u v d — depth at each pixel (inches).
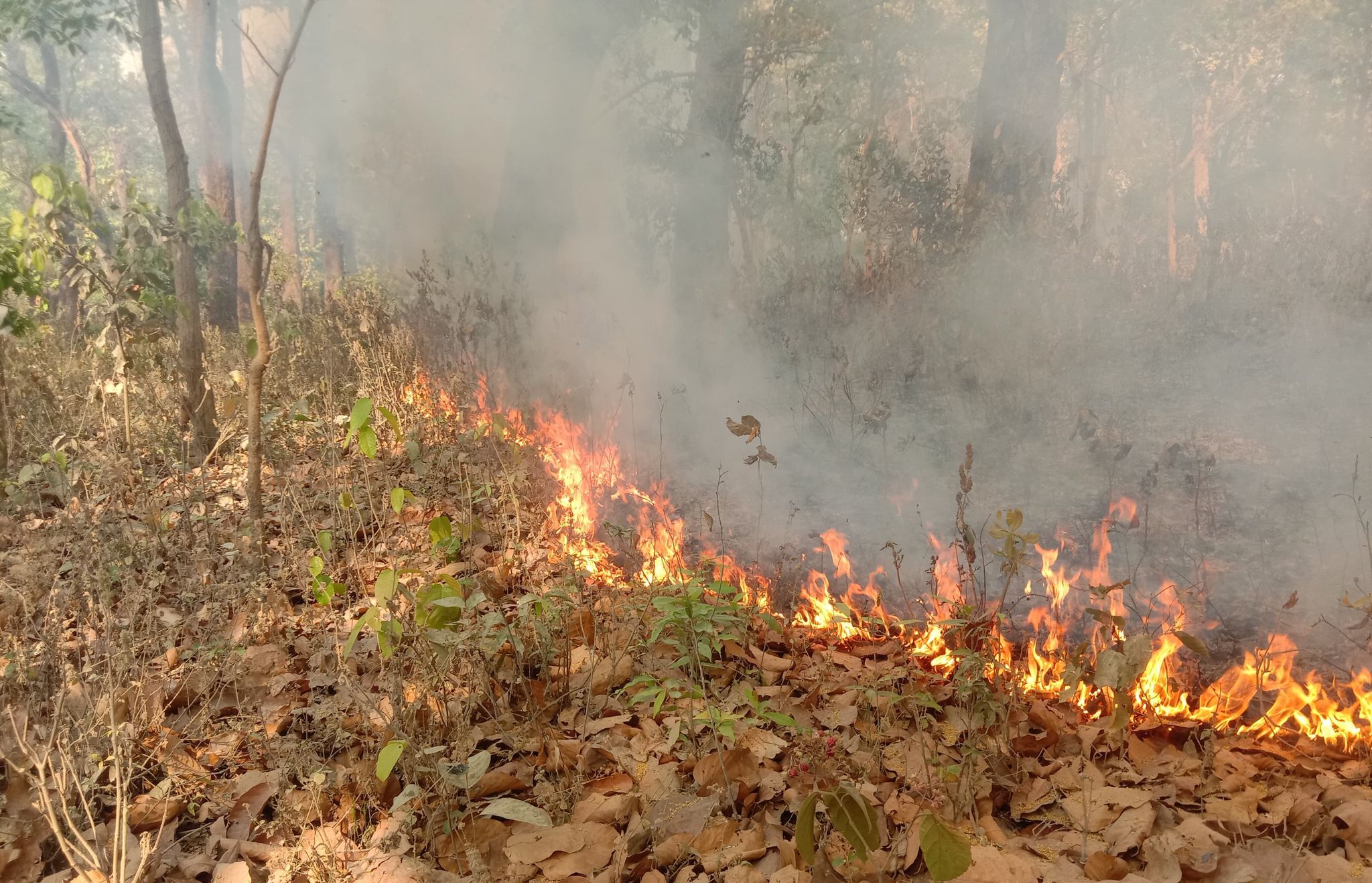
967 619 100.5
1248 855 70.7
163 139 199.5
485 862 73.1
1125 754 87.0
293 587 128.6
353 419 100.4
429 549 137.1
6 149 397.7
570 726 94.3
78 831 66.4
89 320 201.9
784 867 71.6
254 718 90.9
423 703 86.5
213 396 211.2
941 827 57.9
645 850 74.2
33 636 100.9
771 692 99.4
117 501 138.9
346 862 72.1
